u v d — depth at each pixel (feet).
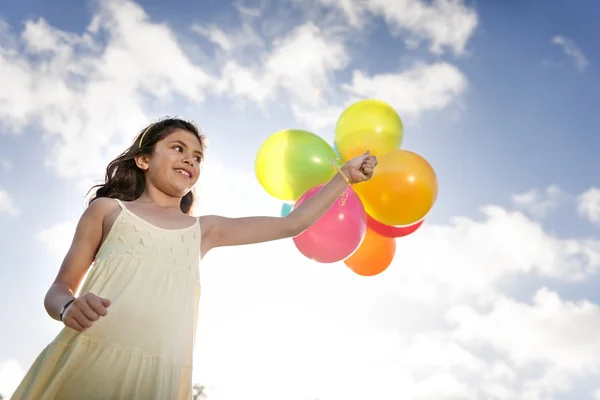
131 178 5.75
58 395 4.19
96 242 4.99
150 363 4.40
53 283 4.71
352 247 9.20
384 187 9.05
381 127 10.03
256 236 5.48
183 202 6.49
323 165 9.73
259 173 10.16
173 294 4.74
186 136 5.71
